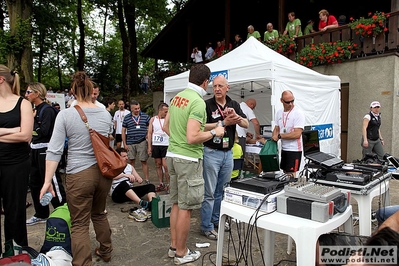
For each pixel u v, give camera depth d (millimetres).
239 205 2205
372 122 5750
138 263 2834
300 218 1911
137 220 3930
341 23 8812
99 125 2500
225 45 12578
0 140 2438
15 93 2604
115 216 4148
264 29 14062
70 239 2664
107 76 28594
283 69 5090
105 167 2395
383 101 6941
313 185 2102
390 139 6844
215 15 14391
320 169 2703
